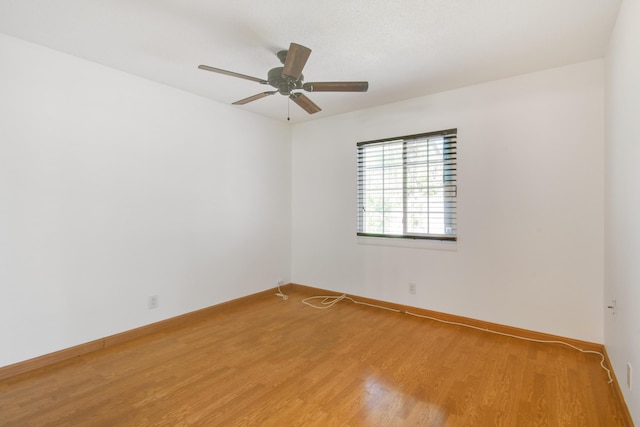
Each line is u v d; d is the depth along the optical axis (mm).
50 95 2352
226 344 2699
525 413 1794
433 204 3279
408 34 2113
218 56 2455
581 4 1792
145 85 2891
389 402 1900
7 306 2182
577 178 2551
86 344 2545
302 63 1877
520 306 2809
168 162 3074
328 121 4062
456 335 2863
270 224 4152
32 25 2049
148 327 2926
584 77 2510
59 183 2408
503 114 2854
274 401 1912
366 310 3561
